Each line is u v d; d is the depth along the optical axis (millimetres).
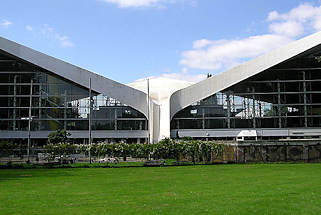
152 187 16141
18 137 51312
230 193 13828
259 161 30500
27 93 52062
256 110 52156
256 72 49656
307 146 30344
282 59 48094
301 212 10414
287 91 52250
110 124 51156
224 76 51312
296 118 52281
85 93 51500
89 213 10742
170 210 10906
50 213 10836
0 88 52125
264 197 12766
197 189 15164
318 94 52375
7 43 48594
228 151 31828
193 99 51938
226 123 52125
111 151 31438
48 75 51969
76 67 50281
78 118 51188
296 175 20109
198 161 32344
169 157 31375
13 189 16125
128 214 10508
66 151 31797
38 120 51375
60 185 17453
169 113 49656
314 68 51500
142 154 31250
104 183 18047
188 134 51844
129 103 51094
